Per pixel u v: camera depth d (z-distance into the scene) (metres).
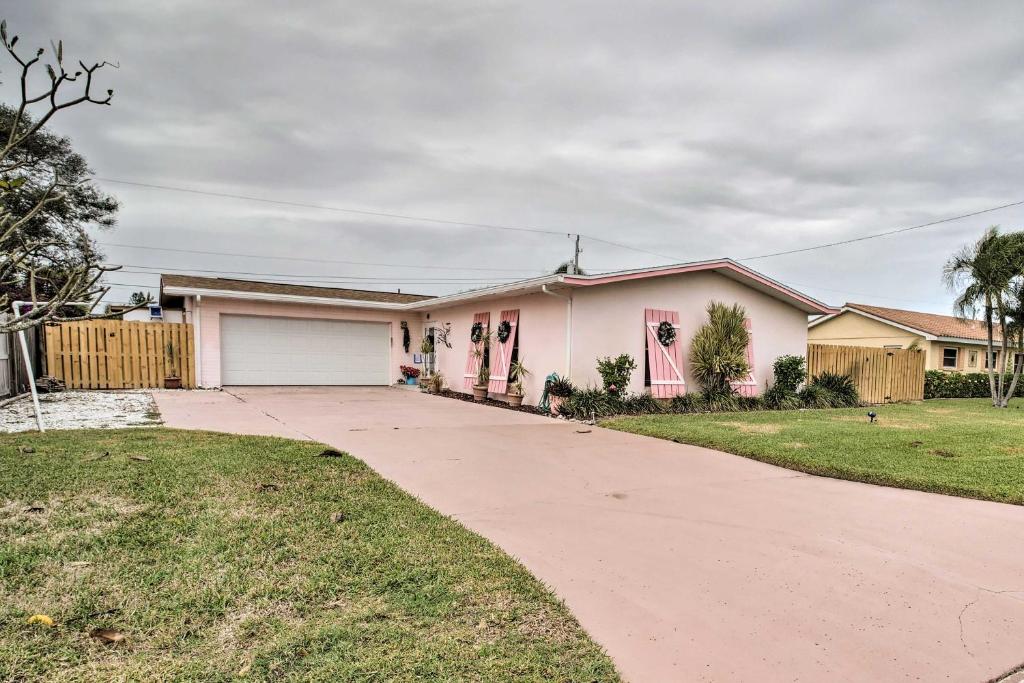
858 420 10.92
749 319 13.92
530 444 7.64
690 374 12.91
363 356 17.38
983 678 2.54
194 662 2.36
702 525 4.50
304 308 16.30
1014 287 14.58
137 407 10.13
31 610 2.68
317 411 10.38
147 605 2.79
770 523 4.58
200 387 14.73
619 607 3.10
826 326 24.95
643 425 9.43
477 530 4.21
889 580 3.54
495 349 13.34
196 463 5.26
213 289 15.24
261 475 5.03
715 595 3.28
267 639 2.56
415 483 5.39
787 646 2.75
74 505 4.00
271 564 3.31
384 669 2.38
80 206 19.48
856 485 5.87
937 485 5.69
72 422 8.05
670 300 12.60
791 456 6.99
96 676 2.24
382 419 9.53
